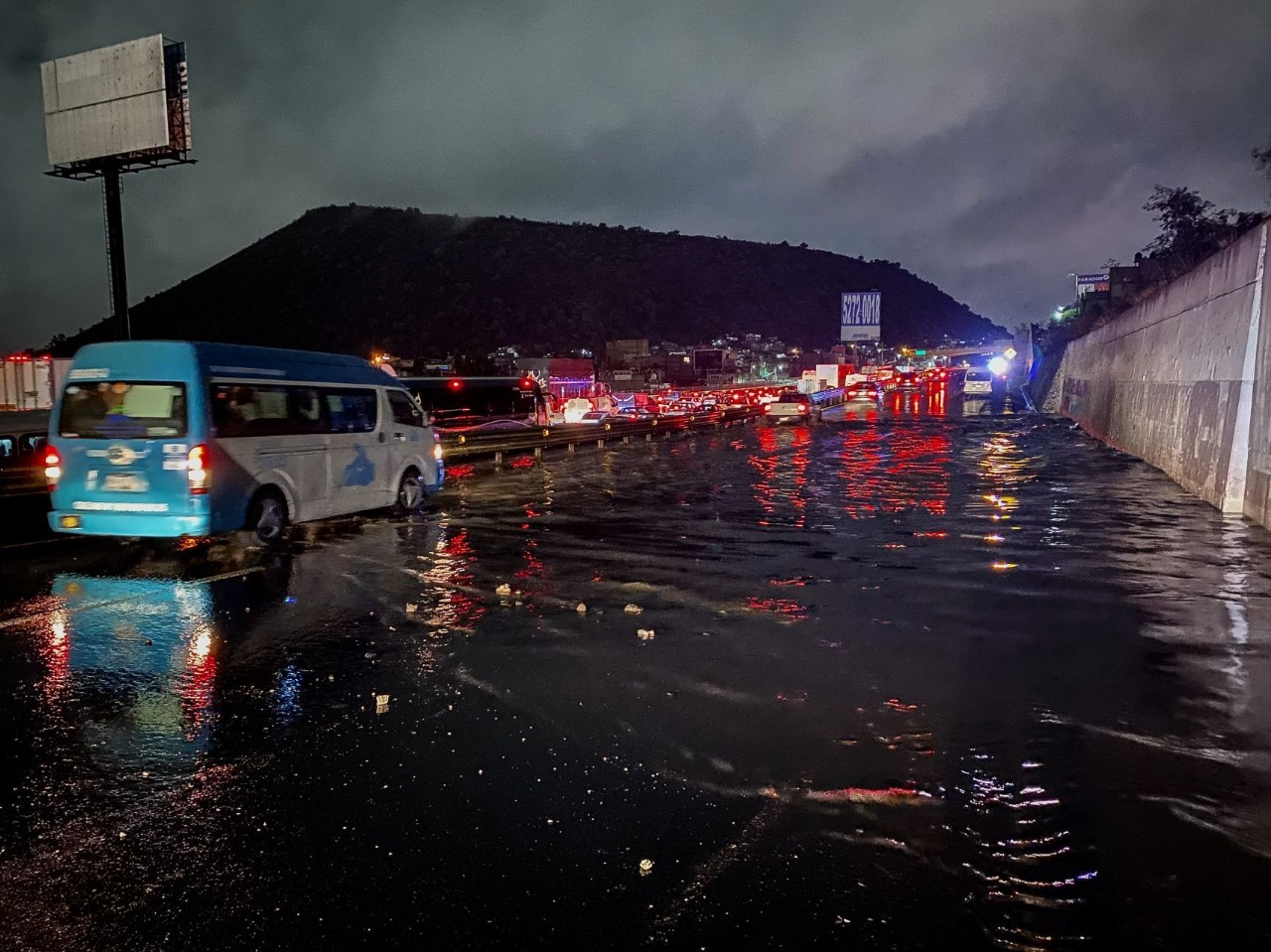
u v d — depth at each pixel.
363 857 3.39
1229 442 12.67
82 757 4.36
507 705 5.10
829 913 2.99
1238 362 12.48
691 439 33.78
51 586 8.41
